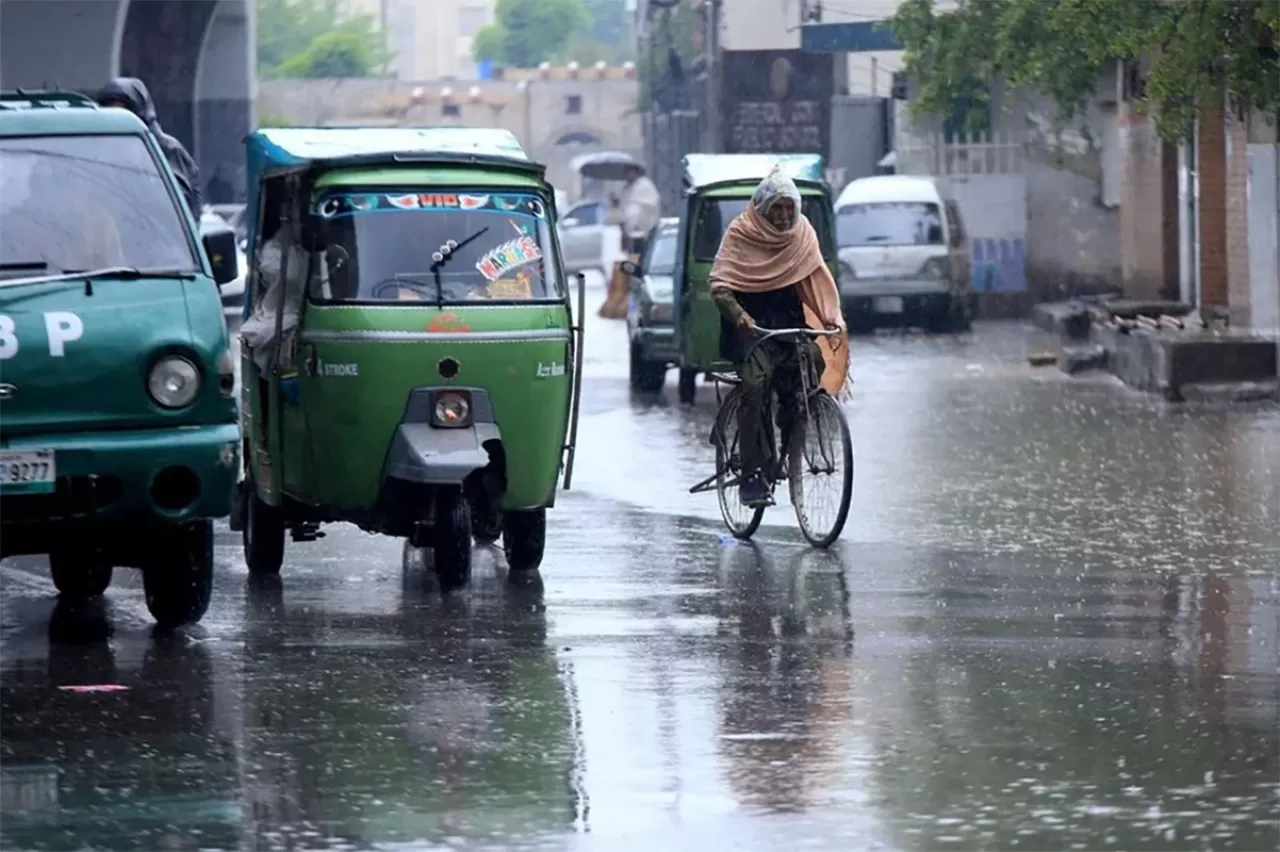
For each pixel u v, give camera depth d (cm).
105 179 2341
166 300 2245
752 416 3095
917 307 8594
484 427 2689
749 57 11938
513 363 2698
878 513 3453
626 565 2923
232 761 1798
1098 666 2203
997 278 9681
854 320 8719
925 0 6894
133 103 3222
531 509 2778
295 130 3069
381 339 2656
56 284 2222
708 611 2542
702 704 2012
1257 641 2348
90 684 2103
